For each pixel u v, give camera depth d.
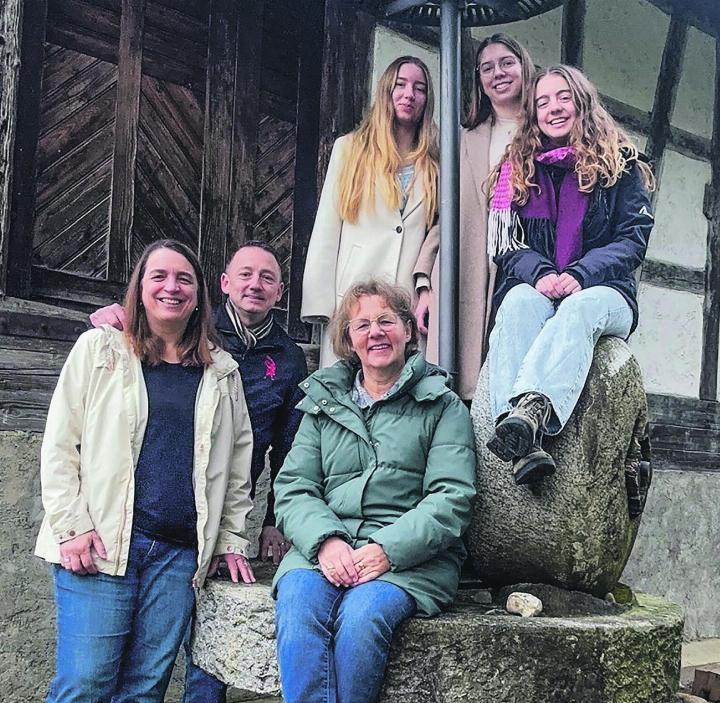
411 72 3.22
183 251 2.51
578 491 2.48
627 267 2.69
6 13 3.22
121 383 2.39
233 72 3.91
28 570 3.20
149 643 2.39
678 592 5.33
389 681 2.18
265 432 2.87
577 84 2.83
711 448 5.63
